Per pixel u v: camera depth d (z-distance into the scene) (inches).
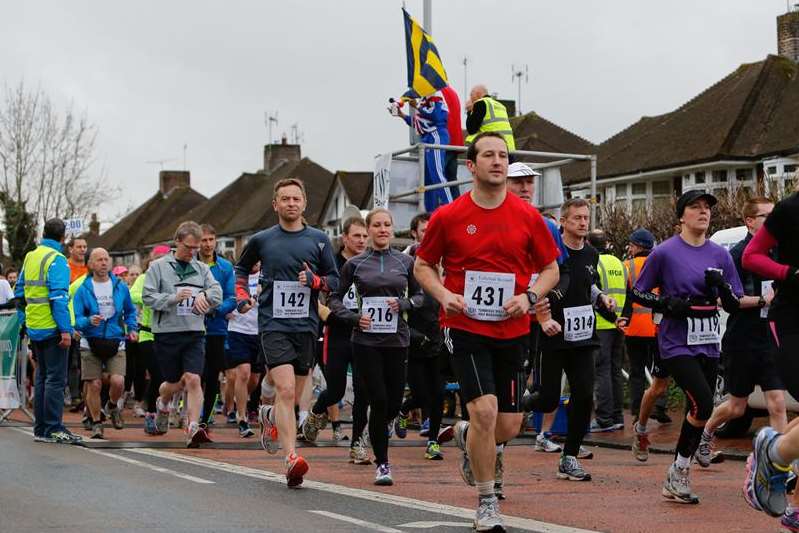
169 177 3777.1
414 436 633.0
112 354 622.5
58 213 2335.1
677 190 1712.6
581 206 422.6
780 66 1686.8
